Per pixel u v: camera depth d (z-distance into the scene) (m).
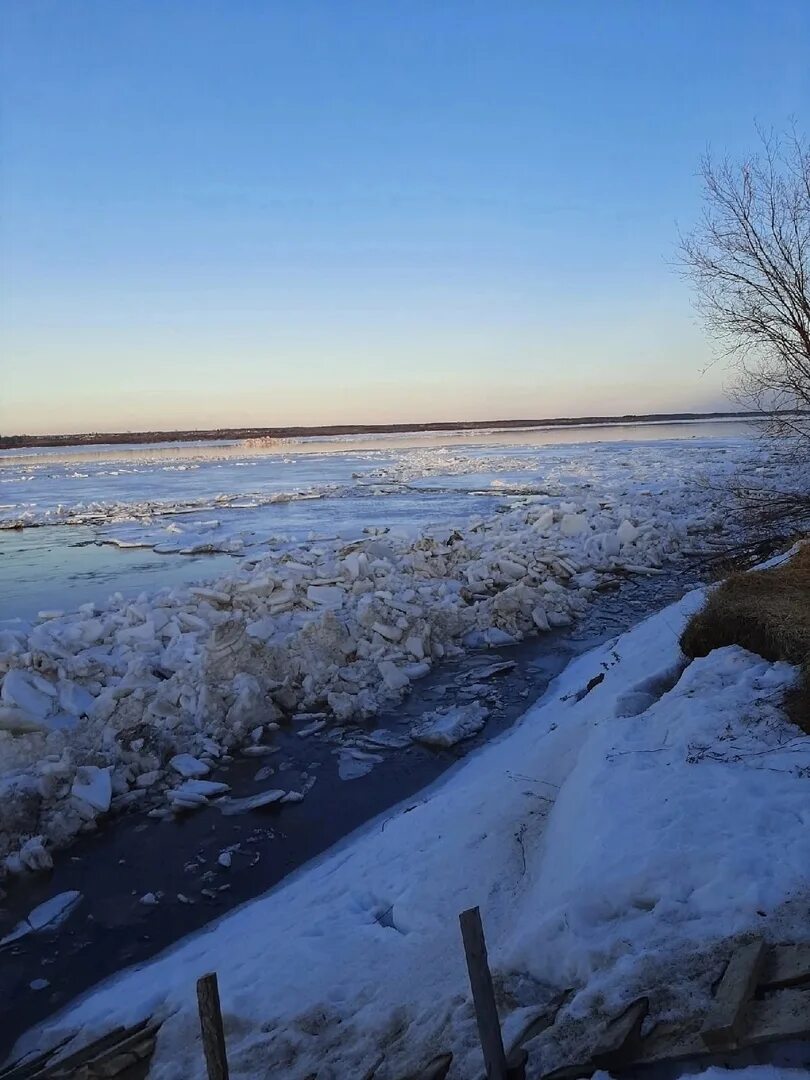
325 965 5.12
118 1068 4.51
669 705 6.68
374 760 9.23
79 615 14.42
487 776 7.80
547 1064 3.28
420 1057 3.81
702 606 9.44
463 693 11.22
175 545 24.02
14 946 6.24
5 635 11.80
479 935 3.05
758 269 12.92
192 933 6.30
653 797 5.12
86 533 28.25
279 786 8.70
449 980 4.56
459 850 6.21
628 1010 3.32
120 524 30.39
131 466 68.81
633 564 18.27
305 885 6.58
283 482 47.19
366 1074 3.87
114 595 15.42
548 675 11.85
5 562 22.53
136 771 8.91
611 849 4.66
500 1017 3.88
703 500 26.06
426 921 5.40
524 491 36.19
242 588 14.79
